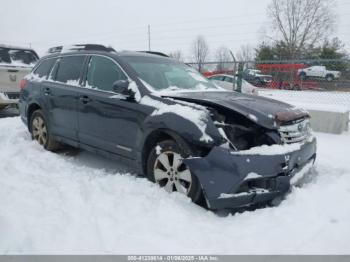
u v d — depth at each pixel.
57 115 4.99
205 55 45.78
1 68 8.24
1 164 4.46
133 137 3.79
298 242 2.59
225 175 3.02
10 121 7.49
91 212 3.08
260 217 3.02
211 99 3.61
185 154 3.27
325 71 11.30
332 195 3.33
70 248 2.53
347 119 7.55
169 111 3.42
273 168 3.10
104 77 4.34
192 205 3.24
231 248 2.56
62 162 4.72
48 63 5.56
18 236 2.63
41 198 3.36
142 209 3.15
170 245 2.59
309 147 3.67
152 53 5.17
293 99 11.48
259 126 3.30
